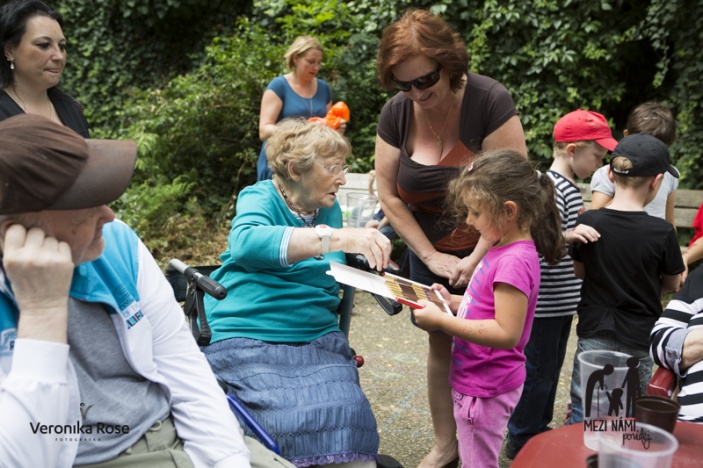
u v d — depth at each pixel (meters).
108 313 1.60
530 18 7.05
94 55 10.72
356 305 5.32
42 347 1.35
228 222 7.50
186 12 10.15
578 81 7.32
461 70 2.50
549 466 1.42
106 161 1.35
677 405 1.45
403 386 3.90
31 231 1.35
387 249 2.29
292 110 5.56
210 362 2.33
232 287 2.45
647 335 2.68
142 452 1.63
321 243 2.29
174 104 7.76
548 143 7.29
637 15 7.20
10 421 1.31
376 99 7.62
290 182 2.48
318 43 5.48
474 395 2.34
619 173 2.71
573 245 2.78
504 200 2.19
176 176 7.85
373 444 2.20
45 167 1.29
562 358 3.17
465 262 2.65
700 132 6.77
